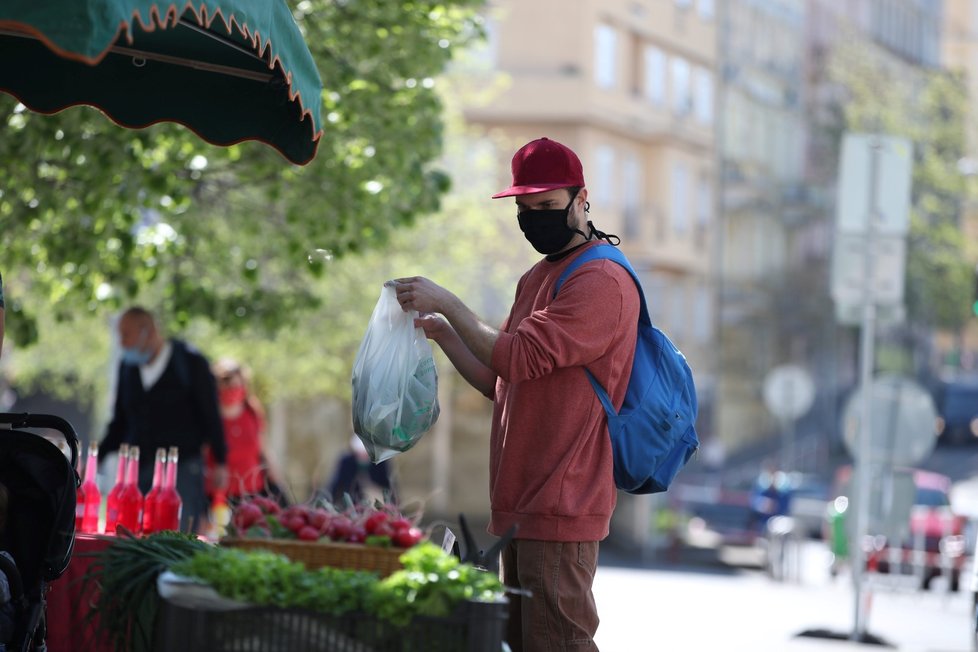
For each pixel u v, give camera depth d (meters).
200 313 31.20
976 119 148.75
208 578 10.28
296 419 99.25
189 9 12.79
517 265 93.44
